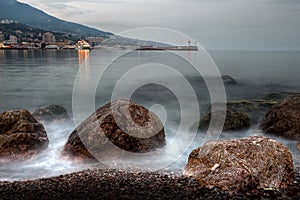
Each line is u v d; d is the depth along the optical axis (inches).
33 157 324.5
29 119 373.7
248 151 267.4
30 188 254.8
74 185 260.4
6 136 331.6
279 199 239.5
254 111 526.3
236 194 243.1
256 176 254.2
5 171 296.5
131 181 268.1
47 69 1502.2
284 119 409.7
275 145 275.9
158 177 276.2
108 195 242.2
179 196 241.3
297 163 312.5
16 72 1391.5
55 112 493.0
